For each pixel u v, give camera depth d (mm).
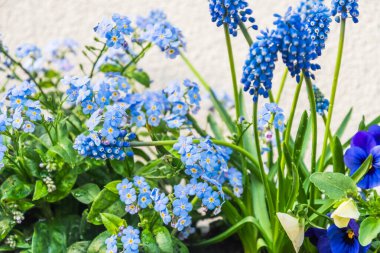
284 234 570
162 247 556
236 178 589
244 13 534
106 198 570
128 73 649
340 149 559
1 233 579
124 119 588
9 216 587
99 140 534
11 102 567
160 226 566
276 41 500
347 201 527
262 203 602
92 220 565
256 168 608
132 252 538
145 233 558
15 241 594
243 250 630
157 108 597
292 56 504
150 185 579
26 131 567
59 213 614
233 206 609
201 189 550
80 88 578
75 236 599
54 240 588
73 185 604
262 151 614
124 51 647
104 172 617
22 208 587
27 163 586
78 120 625
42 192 574
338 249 558
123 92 607
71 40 690
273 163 627
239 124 579
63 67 686
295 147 576
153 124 595
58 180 589
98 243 558
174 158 579
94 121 542
